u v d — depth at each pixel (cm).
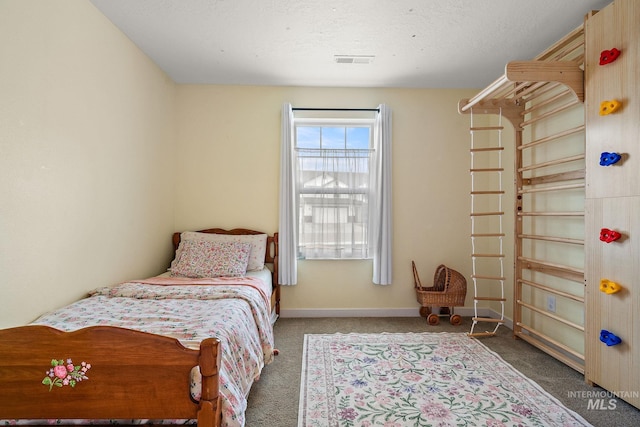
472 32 253
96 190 223
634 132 181
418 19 236
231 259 298
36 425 116
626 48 185
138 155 277
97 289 221
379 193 350
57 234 190
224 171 354
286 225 344
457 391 204
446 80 343
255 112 356
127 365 112
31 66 170
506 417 177
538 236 264
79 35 204
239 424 123
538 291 287
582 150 238
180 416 113
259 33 254
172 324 161
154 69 304
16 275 164
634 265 181
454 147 364
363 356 256
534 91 275
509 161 333
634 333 181
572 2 216
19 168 164
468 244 364
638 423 172
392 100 363
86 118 212
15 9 160
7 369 112
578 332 244
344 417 178
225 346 148
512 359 251
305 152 358
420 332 310
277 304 351
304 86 359
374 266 352
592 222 208
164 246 328
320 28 247
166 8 222
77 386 113
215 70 319
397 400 194
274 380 220
